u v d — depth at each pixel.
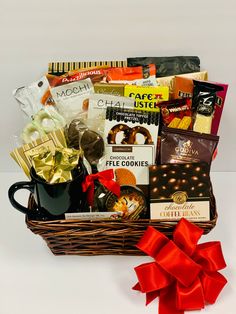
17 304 0.65
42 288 0.67
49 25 0.74
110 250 0.71
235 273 0.69
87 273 0.69
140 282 0.64
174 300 0.64
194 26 0.74
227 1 0.72
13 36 0.75
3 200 0.83
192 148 0.67
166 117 0.69
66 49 0.76
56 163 0.63
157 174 0.65
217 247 0.66
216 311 0.63
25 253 0.73
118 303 0.65
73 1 0.72
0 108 0.83
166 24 0.74
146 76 0.72
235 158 0.88
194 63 0.75
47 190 0.62
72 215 0.64
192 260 0.63
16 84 0.80
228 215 0.80
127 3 0.72
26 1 0.71
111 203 0.66
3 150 0.88
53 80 0.73
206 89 0.69
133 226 0.66
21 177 0.89
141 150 0.67
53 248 0.70
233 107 0.82
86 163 0.68
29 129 0.70
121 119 0.67
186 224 0.64
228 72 0.79
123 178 0.68
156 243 0.64
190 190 0.65
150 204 0.65
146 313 0.63
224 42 0.76
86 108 0.71
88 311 0.63
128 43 0.76
